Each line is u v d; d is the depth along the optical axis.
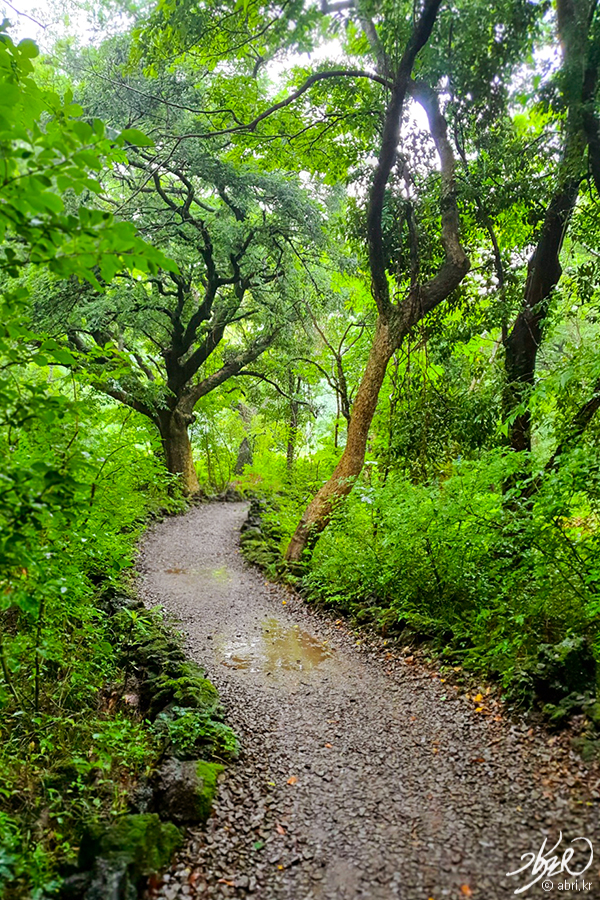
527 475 6.19
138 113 11.24
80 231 2.09
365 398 8.67
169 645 5.30
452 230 8.28
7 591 2.69
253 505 14.52
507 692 4.32
